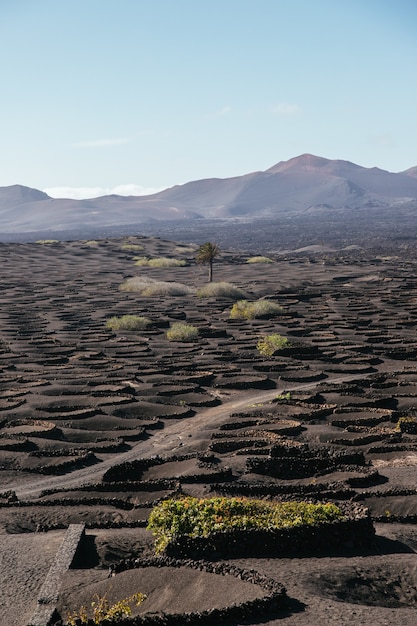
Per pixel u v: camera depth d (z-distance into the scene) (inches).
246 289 6269.7
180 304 5472.4
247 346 3732.8
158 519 1222.9
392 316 4697.3
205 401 2723.9
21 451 2155.5
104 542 1243.2
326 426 2332.7
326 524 1177.4
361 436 2169.0
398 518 1461.6
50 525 1413.6
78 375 3142.2
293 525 1162.6
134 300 5698.8
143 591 1003.9
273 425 2332.7
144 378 3078.2
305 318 4734.3
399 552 1224.2
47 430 2301.9
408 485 1697.8
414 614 933.8
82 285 6673.2
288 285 6569.9
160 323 4507.9
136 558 1178.6
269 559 1123.3
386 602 1012.5
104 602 976.9
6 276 7239.2
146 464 1973.4
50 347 3821.4
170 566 1051.3
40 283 6766.7
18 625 961.5
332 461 1827.0
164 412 2591.0
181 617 893.8
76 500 1604.3
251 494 1622.8
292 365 3299.7
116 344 3887.8
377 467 1908.2
